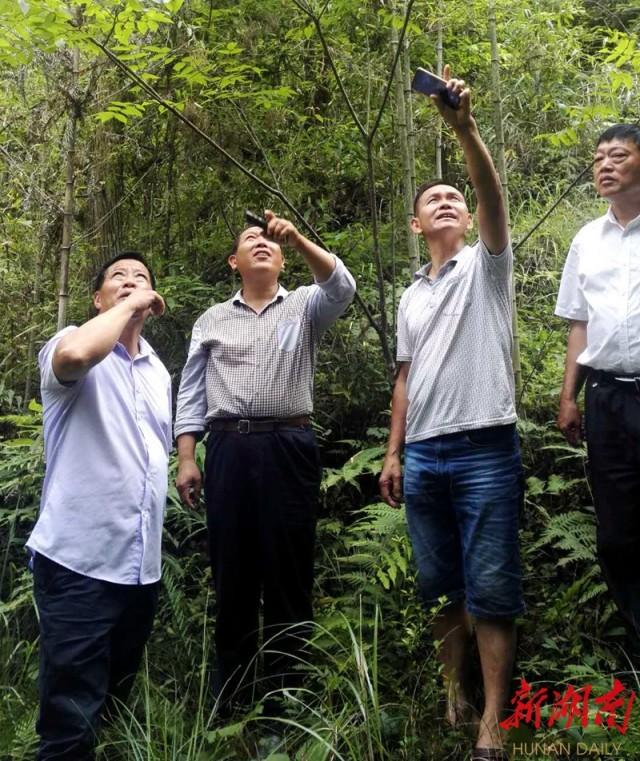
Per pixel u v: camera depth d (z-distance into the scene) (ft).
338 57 13.15
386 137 13.61
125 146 13.44
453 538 8.48
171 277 12.94
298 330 8.89
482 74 16.96
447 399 8.20
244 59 13.11
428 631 8.88
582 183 17.34
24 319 14.57
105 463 7.26
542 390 11.05
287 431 8.68
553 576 9.61
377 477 11.62
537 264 14.82
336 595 10.37
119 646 7.63
